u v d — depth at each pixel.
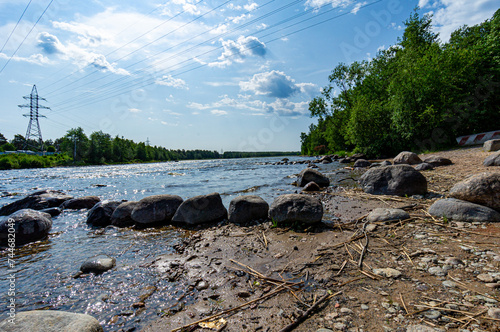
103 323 2.81
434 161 12.73
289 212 5.70
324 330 2.37
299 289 3.16
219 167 31.44
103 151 63.00
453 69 20.72
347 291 3.00
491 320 2.27
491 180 4.97
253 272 3.72
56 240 5.82
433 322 2.32
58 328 2.35
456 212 4.95
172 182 16.77
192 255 4.50
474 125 21.61
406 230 4.72
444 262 3.39
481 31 26.33
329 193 9.55
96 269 4.10
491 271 3.05
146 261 4.42
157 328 2.68
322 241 4.72
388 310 2.57
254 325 2.58
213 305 3.01
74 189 14.72
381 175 8.41
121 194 12.50
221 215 6.87
